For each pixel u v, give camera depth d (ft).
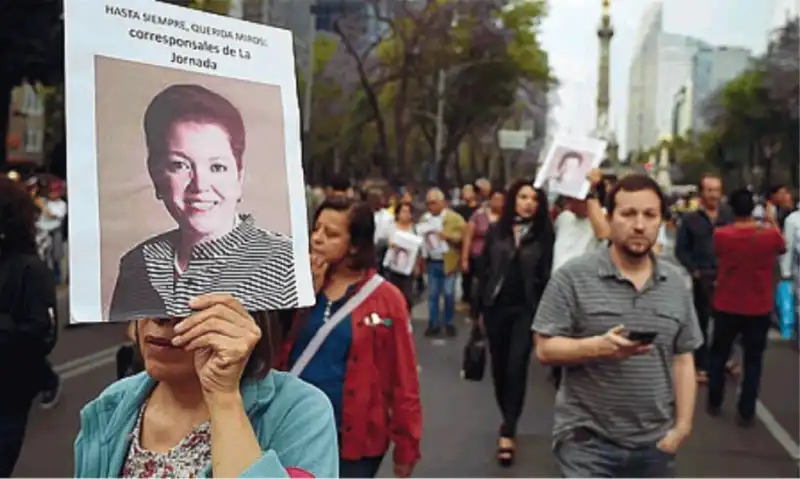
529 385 32.32
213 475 5.85
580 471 12.01
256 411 6.48
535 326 12.44
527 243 22.91
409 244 35.37
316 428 6.48
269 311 6.64
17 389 14.35
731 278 26.61
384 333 12.96
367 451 12.91
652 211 12.08
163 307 5.82
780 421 27.37
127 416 6.78
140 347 6.55
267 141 6.32
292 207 6.37
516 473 21.59
